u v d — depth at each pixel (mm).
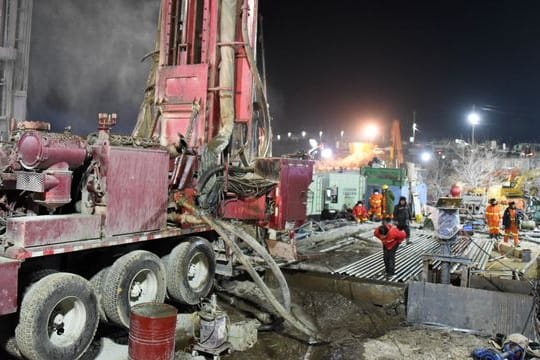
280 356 6891
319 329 8000
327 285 9820
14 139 6820
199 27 10070
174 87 9789
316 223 17578
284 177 10289
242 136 10461
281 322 8172
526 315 7641
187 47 9961
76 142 6266
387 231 10500
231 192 9375
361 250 14000
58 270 6473
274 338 7523
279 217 10203
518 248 14562
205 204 8508
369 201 23188
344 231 17062
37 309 5543
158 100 9906
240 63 10242
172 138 9758
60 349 5789
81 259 6918
